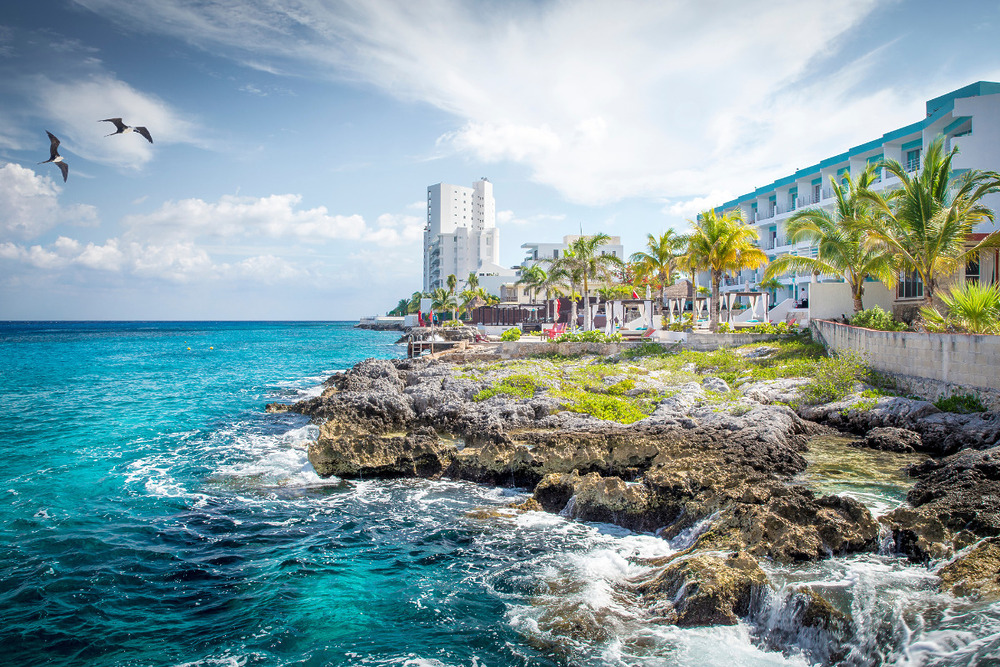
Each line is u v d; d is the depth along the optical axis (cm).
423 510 1583
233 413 3075
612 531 1416
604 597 1085
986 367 1980
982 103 3434
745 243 3794
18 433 2555
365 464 1870
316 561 1268
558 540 1366
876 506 1433
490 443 1884
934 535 1146
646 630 966
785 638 911
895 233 2775
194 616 1050
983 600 915
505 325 7994
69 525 1473
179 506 1617
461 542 1362
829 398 2431
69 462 2062
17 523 1484
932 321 2416
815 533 1168
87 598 1112
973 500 1254
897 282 3288
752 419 2088
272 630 1002
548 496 1588
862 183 3222
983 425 1820
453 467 1892
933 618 888
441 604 1077
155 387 4178
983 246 2548
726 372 3098
